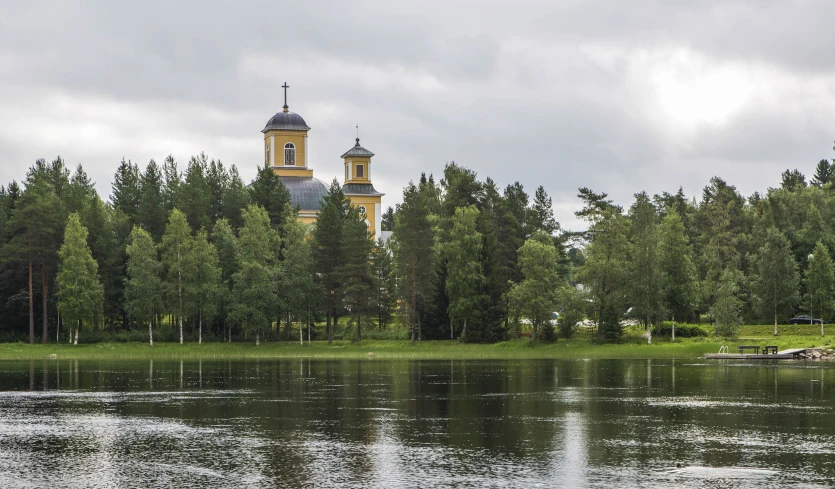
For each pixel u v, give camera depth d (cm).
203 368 7338
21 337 11144
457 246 11475
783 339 10519
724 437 3188
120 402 4403
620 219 11038
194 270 11112
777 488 2375
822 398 4481
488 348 10562
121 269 11719
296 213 13100
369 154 16475
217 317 11812
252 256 11275
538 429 3394
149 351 10181
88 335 11162
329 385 5388
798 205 13550
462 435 3238
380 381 5712
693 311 12075
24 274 11156
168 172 14338
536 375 6225
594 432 3309
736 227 14462
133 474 2558
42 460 2778
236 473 2564
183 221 11288
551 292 10950
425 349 10456
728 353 8938
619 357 9094
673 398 4503
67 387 5334
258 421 3641
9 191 13000
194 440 3147
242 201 13325
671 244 11200
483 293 11369
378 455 2836
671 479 2480
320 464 2686
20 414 3916
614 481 2452
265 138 17062
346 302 11431
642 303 10625
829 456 2814
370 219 16400
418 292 11450
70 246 10706
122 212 13000
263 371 6862
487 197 13525
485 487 2378
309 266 11562
